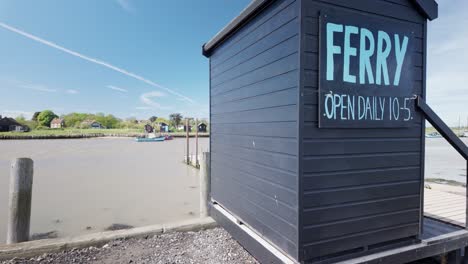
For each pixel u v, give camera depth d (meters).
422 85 1.97
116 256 2.59
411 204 1.93
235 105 2.52
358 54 1.69
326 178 1.60
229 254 2.61
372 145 1.77
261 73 2.00
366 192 1.75
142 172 9.32
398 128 1.87
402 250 1.86
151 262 2.47
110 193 6.15
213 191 3.23
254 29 2.11
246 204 2.29
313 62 1.55
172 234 3.14
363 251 1.76
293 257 1.58
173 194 6.06
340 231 1.65
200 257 2.56
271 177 1.86
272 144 1.84
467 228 2.27
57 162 12.14
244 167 2.32
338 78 1.62
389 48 1.81
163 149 19.67
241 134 2.38
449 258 2.28
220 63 2.92
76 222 4.14
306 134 1.53
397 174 1.87
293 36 1.58
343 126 1.63
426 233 2.16
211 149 3.29
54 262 2.47
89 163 11.80
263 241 1.98
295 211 1.56
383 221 1.81
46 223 4.09
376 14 1.75
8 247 2.57
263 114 1.97
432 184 5.37
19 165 2.73
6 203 5.18
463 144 2.06
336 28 1.61
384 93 1.79
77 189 6.58
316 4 1.56
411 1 1.89
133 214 4.56
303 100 1.52
